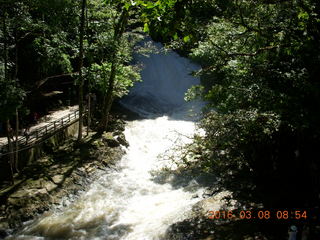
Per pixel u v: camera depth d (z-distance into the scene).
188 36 6.30
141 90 32.53
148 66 34.44
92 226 13.14
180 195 15.38
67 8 17.59
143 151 21.83
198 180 16.62
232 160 13.12
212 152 12.48
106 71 21.39
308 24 7.66
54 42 19.62
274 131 10.65
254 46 10.29
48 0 15.80
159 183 17.23
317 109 6.55
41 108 23.36
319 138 9.23
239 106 9.96
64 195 15.37
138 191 16.38
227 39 10.38
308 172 11.09
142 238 11.67
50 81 24.33
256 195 12.92
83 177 17.05
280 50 8.02
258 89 7.91
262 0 9.19
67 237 12.40
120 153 20.66
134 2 4.78
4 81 13.73
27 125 20.84
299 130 8.63
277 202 11.84
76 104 26.61
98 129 22.81
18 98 14.12
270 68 8.33
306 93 6.74
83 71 20.78
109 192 16.22
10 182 15.46
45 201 14.58
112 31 22.00
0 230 12.59
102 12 21.11
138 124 25.78
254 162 13.67
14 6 15.16
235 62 9.88
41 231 12.81
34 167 17.08
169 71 34.56
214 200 13.42
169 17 5.02
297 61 7.48
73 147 19.84
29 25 15.62
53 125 21.05
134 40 22.98
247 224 10.98
